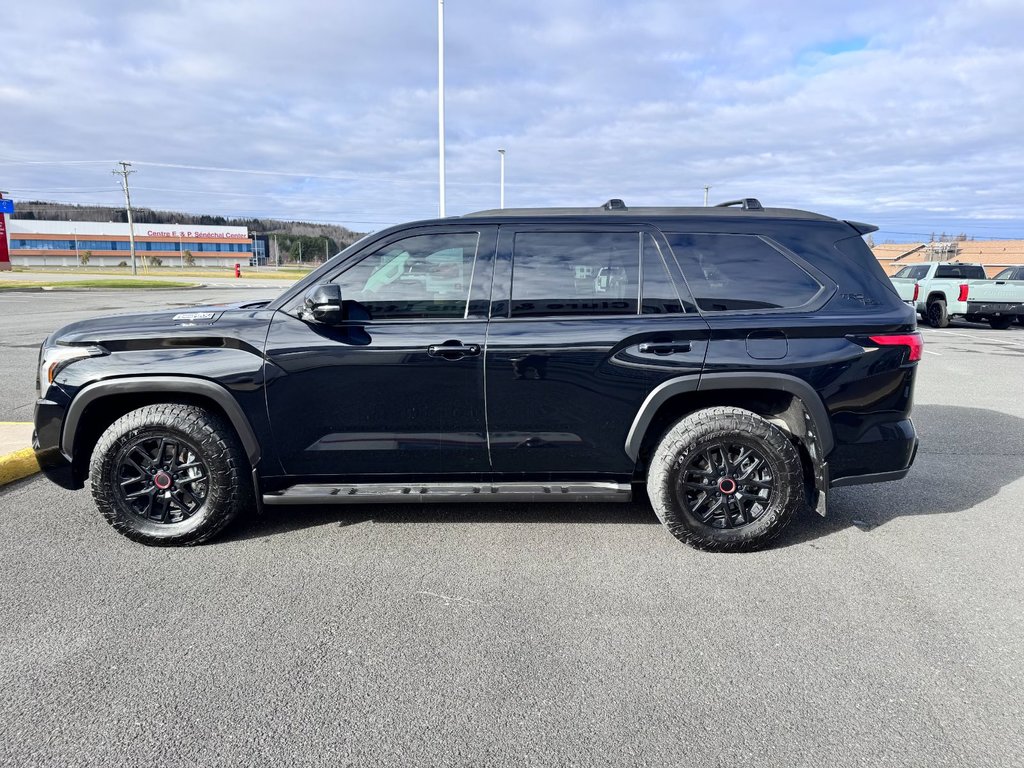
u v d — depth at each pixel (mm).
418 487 3736
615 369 3590
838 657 2727
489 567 3514
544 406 3629
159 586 3277
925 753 2182
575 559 3615
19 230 116250
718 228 3738
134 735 2246
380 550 3713
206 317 3727
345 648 2764
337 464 3703
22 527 3975
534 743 2221
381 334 3586
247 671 2602
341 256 3701
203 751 2174
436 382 3592
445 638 2846
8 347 11211
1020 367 10430
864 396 3645
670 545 3803
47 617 2979
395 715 2355
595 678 2578
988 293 16797
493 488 3727
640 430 3646
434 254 3672
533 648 2777
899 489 4793
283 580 3354
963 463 5438
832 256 3746
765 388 3613
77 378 3568
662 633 2896
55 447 3639
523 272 3664
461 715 2357
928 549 3770
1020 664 2686
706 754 2176
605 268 3676
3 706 2385
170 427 3562
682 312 3648
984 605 3152
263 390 3568
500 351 3564
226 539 3842
